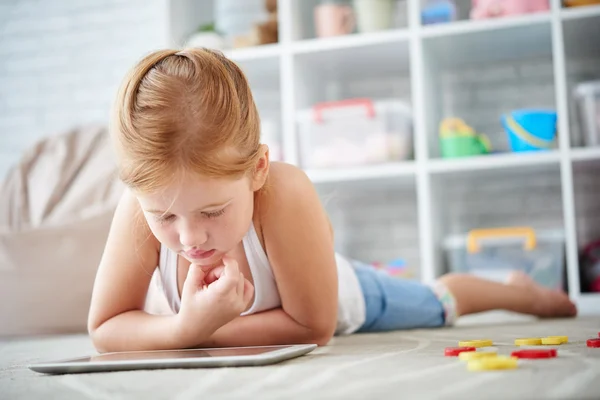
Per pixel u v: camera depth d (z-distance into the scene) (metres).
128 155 0.97
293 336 1.21
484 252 2.63
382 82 3.21
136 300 1.24
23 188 2.46
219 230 0.99
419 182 2.59
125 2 3.61
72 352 1.45
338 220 3.25
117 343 1.18
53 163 2.48
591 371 0.74
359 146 2.67
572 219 2.44
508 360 0.78
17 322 2.12
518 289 1.91
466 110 3.11
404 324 1.70
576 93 2.54
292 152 2.73
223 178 0.96
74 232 2.14
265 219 1.18
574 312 2.02
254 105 1.07
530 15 2.56
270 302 1.25
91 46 3.64
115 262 1.23
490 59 3.05
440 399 0.64
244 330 1.20
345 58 2.93
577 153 2.46
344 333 1.59
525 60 3.05
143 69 1.01
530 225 3.03
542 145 2.54
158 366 0.90
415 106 2.63
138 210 1.22
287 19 2.81
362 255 3.23
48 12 3.68
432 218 2.63
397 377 0.76
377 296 1.63
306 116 2.72
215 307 1.07
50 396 0.75
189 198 0.96
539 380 0.70
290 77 2.78
